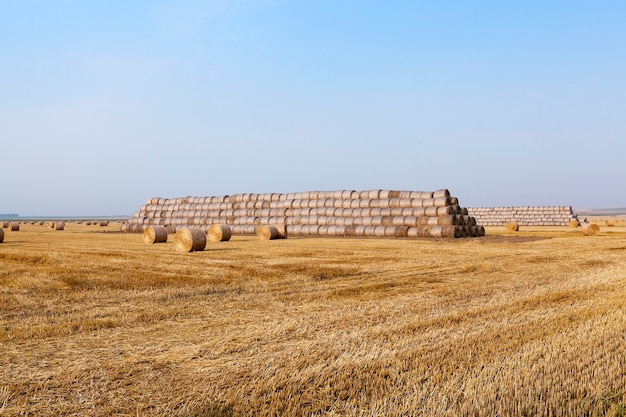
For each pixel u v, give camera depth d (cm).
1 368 668
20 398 570
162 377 637
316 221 4622
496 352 718
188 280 1407
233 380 625
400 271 1644
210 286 1315
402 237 4094
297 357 710
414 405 528
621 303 1063
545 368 642
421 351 727
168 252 2250
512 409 522
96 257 1938
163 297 1170
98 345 781
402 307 1066
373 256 2127
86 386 606
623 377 602
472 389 571
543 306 1066
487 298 1179
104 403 557
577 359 681
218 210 5347
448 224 3981
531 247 2686
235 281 1401
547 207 8700
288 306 1082
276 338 816
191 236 2308
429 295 1223
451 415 505
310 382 614
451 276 1557
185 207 5556
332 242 3178
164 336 834
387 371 643
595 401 538
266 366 672
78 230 5891
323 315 986
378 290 1292
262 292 1254
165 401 562
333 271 1614
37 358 712
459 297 1192
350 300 1154
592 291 1240
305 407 539
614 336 796
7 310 1022
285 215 4866
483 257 2105
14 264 1703
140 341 804
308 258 2019
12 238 3466
